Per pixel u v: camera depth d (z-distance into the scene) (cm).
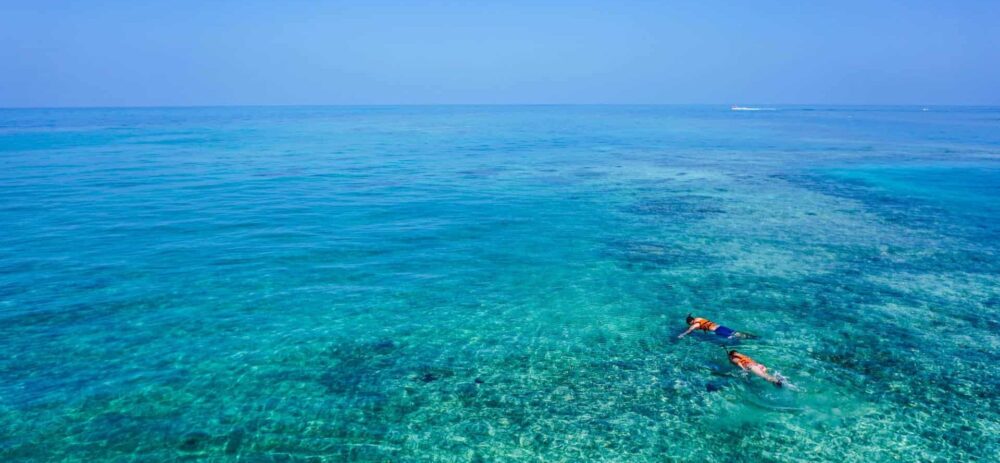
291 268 1603
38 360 1046
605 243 1898
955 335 1193
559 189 2936
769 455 811
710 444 838
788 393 967
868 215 2305
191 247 1781
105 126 8838
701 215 2312
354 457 802
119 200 2492
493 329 1227
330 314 1291
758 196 2731
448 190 2889
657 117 14638
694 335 1197
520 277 1561
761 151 4941
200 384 981
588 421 895
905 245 1864
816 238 1952
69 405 907
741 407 931
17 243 1781
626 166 3897
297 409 915
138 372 1015
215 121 11525
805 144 5662
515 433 863
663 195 2759
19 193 2611
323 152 4841
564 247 1848
